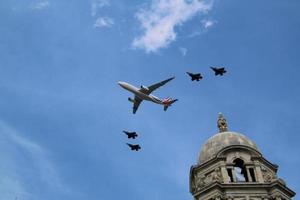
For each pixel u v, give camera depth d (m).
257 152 179.12
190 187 184.38
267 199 166.88
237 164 179.25
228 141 184.12
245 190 168.25
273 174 177.50
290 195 170.38
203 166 179.25
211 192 168.38
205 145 188.50
